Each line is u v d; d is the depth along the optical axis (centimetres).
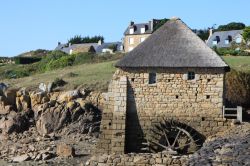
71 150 4891
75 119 6247
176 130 4481
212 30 13488
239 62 7925
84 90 7006
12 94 6938
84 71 8706
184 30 4694
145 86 4528
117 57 10006
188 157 3847
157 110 4516
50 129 6169
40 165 4578
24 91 6962
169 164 3866
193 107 4478
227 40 11850
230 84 5906
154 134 4512
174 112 4497
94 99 6725
